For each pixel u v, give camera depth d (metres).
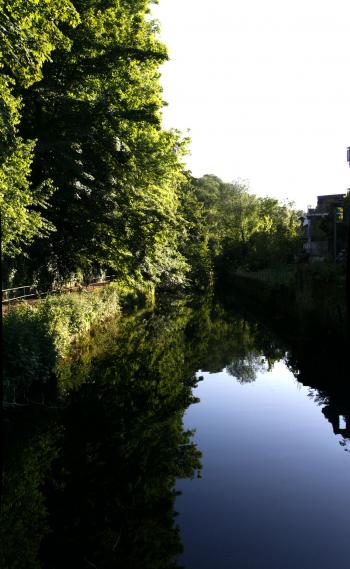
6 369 9.86
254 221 64.50
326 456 8.03
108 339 18.38
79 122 15.39
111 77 16.55
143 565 5.14
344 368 13.98
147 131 17.80
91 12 15.61
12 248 12.12
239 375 13.58
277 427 9.45
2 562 5.34
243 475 7.36
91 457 8.06
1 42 9.16
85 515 6.30
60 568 5.14
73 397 11.14
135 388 12.11
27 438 8.80
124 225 16.56
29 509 6.50
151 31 19.11
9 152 9.82
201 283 50.28
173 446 8.52
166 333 20.62
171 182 20.80
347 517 6.16
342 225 42.81
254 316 26.73
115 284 23.95
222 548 5.48
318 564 5.17
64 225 17.22
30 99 14.84
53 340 11.91
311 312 21.56
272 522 6.04
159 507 6.42
